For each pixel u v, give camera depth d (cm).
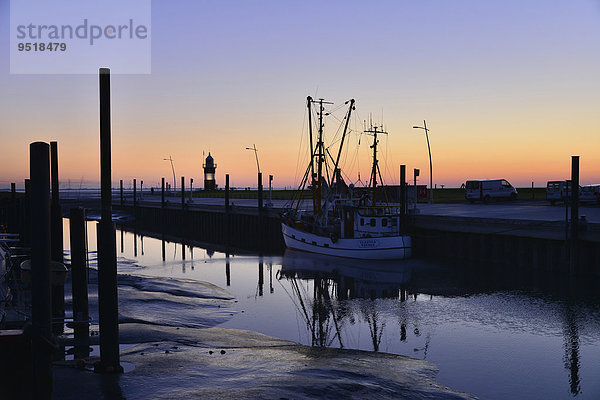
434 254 3244
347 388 938
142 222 7469
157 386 880
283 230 4047
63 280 1041
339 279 2641
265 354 1215
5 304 1438
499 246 2814
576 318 1741
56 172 1633
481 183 5125
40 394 574
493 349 1434
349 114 3666
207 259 3578
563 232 2497
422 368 1238
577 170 2378
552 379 1196
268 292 2319
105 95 884
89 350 1240
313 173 3862
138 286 2273
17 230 3378
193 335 1448
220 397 827
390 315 1856
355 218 3406
